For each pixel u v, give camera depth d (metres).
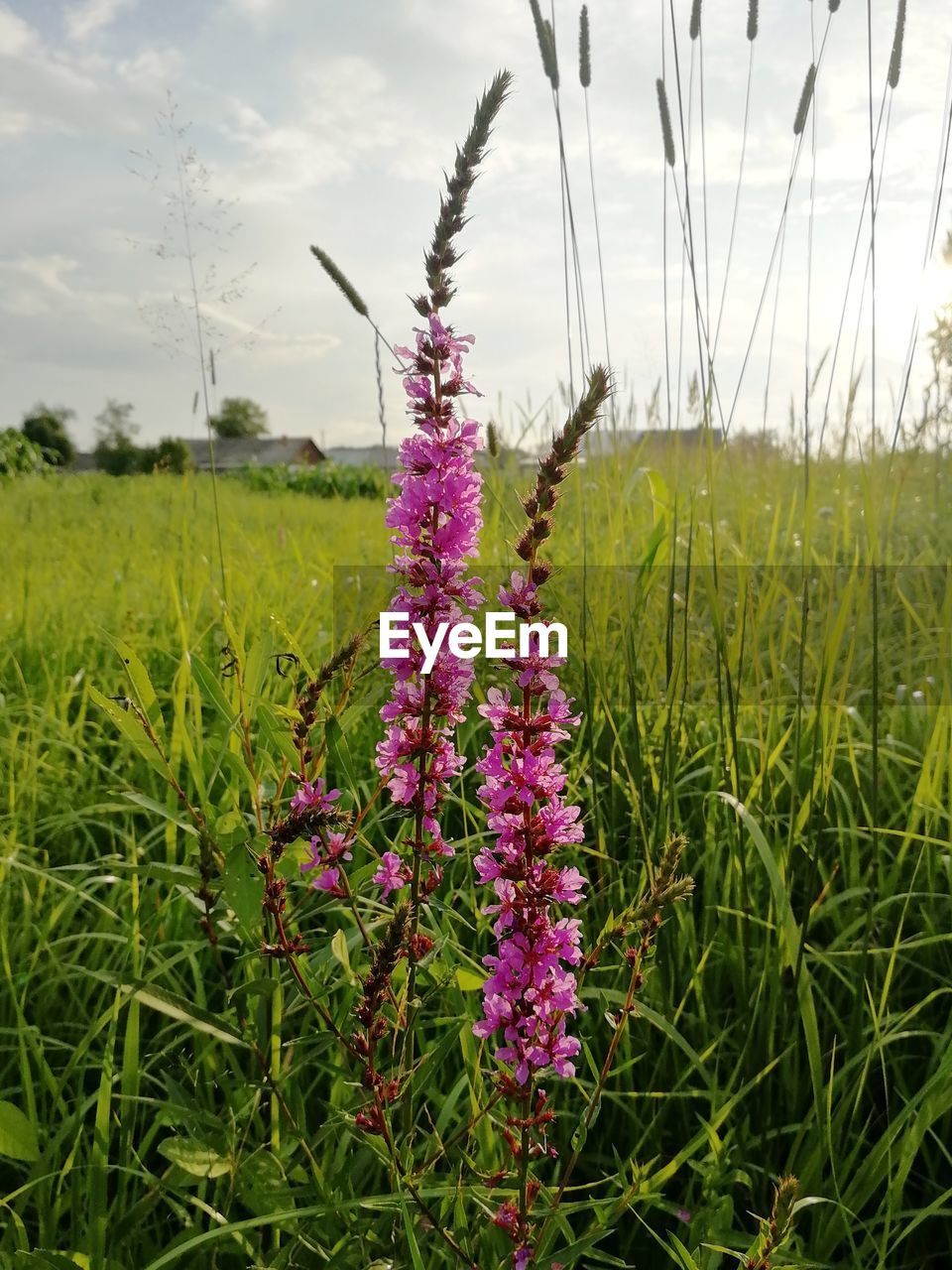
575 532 1.26
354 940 0.59
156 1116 0.59
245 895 0.48
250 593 1.18
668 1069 0.64
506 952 0.44
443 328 0.45
